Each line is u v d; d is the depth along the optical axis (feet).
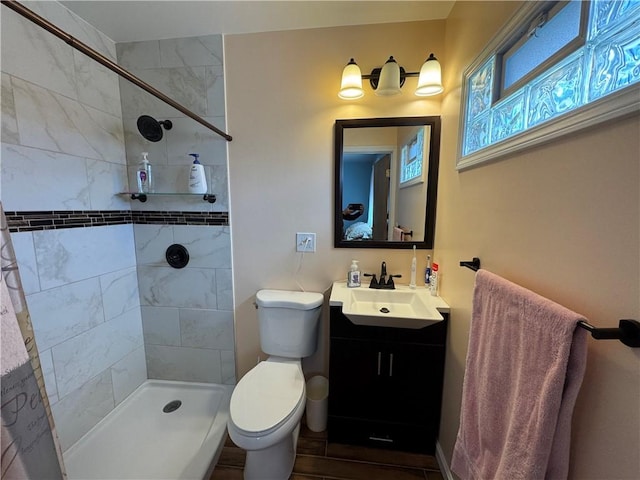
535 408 1.90
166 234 5.64
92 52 2.52
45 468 1.80
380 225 5.23
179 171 5.39
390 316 4.22
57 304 4.19
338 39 4.85
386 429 4.73
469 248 3.64
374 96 4.93
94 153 4.75
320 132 5.12
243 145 5.29
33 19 2.04
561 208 2.06
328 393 5.15
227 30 4.90
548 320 1.86
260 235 5.52
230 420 3.78
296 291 5.60
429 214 5.09
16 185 3.62
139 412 5.49
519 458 2.00
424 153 4.96
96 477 4.22
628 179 1.55
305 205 5.35
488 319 2.64
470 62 3.66
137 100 5.27
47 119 3.97
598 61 1.80
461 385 3.84
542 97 2.33
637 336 1.49
